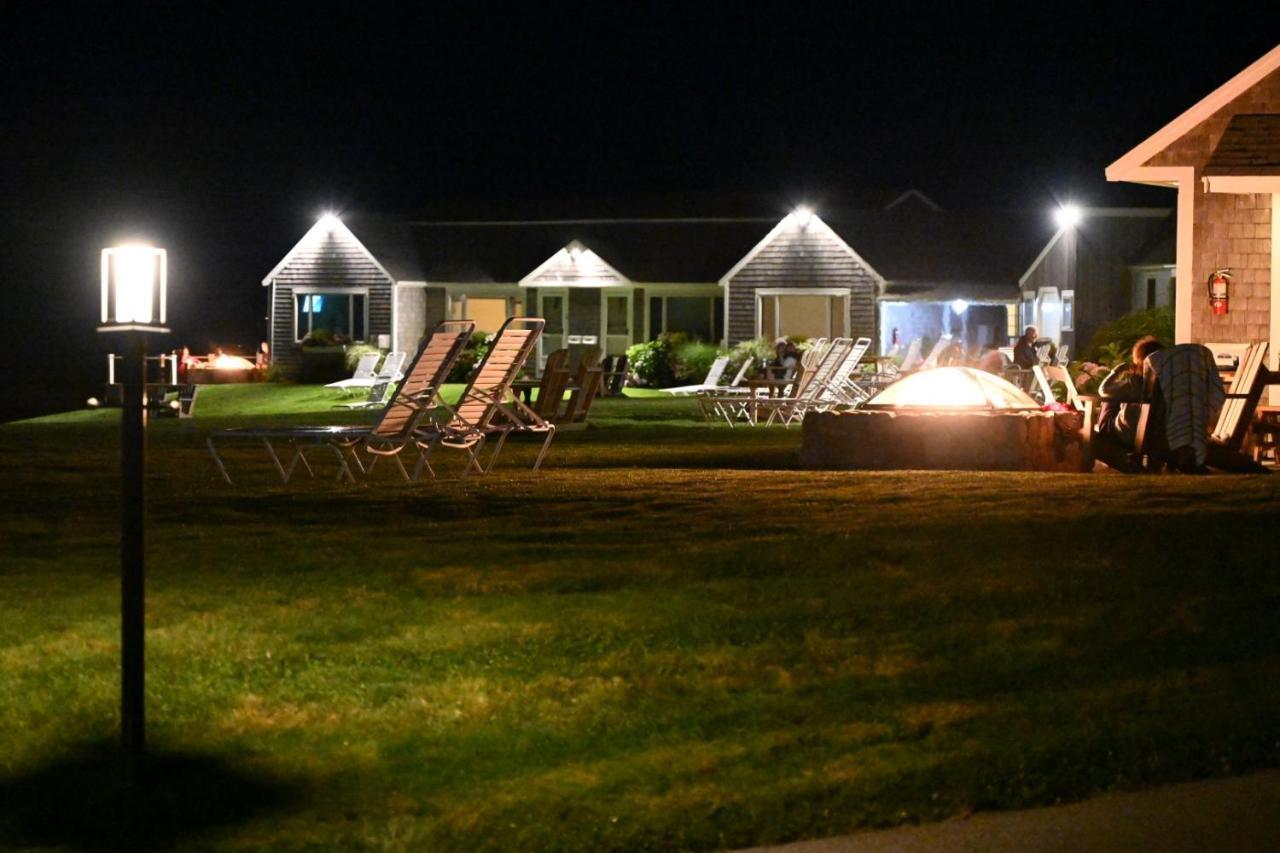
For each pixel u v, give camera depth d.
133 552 5.99
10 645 7.66
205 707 6.82
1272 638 7.57
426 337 13.52
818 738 6.43
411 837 5.59
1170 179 19.55
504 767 6.23
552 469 15.23
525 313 49.03
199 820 5.82
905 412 15.51
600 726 6.59
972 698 6.89
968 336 47.41
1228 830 5.50
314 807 5.89
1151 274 47.47
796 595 8.34
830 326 45.25
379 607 8.17
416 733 6.54
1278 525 9.83
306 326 49.94
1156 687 6.94
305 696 6.94
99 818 5.86
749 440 20.34
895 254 45.69
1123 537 9.53
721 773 6.10
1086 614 7.95
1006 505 10.98
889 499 11.47
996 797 5.86
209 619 7.96
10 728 6.70
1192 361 13.99
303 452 18.05
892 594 8.32
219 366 47.94
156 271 5.83
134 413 5.95
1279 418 15.54
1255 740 6.33
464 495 11.95
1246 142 18.41
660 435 21.53
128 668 6.00
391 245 50.53
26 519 11.30
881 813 5.75
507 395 17.14
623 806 5.81
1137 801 5.85
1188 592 8.28
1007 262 47.12
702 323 47.72
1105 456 14.59
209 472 15.18
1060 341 47.00
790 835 5.61
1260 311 19.36
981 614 7.99
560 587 8.54
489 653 7.43
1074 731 6.44
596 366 18.02
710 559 9.13
